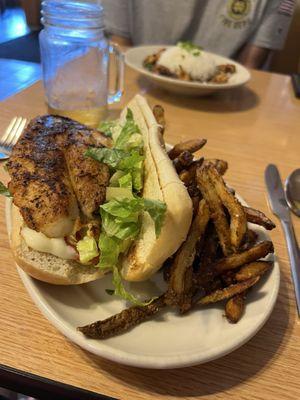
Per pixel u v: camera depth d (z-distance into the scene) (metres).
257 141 0.38
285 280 0.23
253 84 0.52
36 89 0.44
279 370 0.18
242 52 0.75
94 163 0.21
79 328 0.16
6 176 0.29
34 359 0.17
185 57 0.47
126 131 0.25
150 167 0.21
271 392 0.17
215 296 0.19
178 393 0.16
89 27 0.35
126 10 0.71
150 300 0.19
